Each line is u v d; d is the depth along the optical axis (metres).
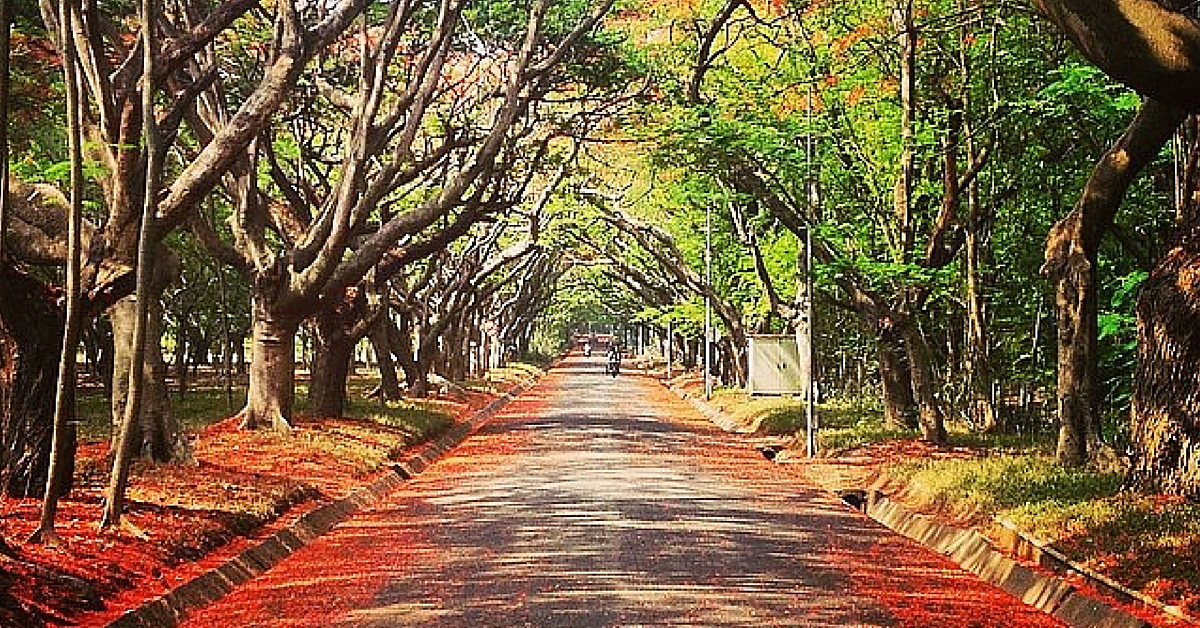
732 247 50.69
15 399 16.12
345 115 31.38
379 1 30.89
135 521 15.48
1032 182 29.41
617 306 118.44
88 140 17.00
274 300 29.33
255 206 29.48
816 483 26.23
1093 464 21.44
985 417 31.22
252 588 14.57
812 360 31.17
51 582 12.00
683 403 61.00
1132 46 11.22
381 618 12.56
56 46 17.14
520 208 54.72
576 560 15.91
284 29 20.45
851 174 30.84
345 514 21.12
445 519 20.25
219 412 37.72
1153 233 28.27
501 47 33.12
